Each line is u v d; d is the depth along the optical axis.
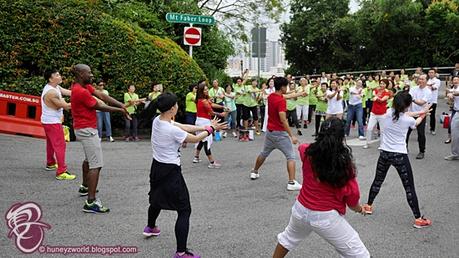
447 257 4.54
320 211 3.53
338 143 3.47
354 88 12.51
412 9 27.94
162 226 5.29
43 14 11.31
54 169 7.68
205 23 12.75
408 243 4.91
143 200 6.30
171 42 13.95
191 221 5.53
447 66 28.06
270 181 7.62
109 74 11.98
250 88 13.49
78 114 5.52
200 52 17.45
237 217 5.71
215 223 5.47
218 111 12.21
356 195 3.51
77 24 11.59
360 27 30.48
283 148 7.07
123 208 5.93
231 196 6.67
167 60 12.63
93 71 11.72
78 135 5.57
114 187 6.95
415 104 9.55
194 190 6.97
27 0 11.27
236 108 13.59
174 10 16.38
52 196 6.29
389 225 5.49
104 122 11.56
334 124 3.54
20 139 9.99
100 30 11.82
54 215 5.55
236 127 13.73
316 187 3.57
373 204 6.34
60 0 11.88
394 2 28.08
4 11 11.09
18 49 11.23
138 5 15.06
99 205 5.70
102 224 5.31
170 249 4.63
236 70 22.77
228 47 18.75
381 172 5.78
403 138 5.58
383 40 30.47
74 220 5.41
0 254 4.41
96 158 5.63
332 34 33.03
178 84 12.74
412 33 28.92
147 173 7.91
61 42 11.46
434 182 7.61
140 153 9.74
